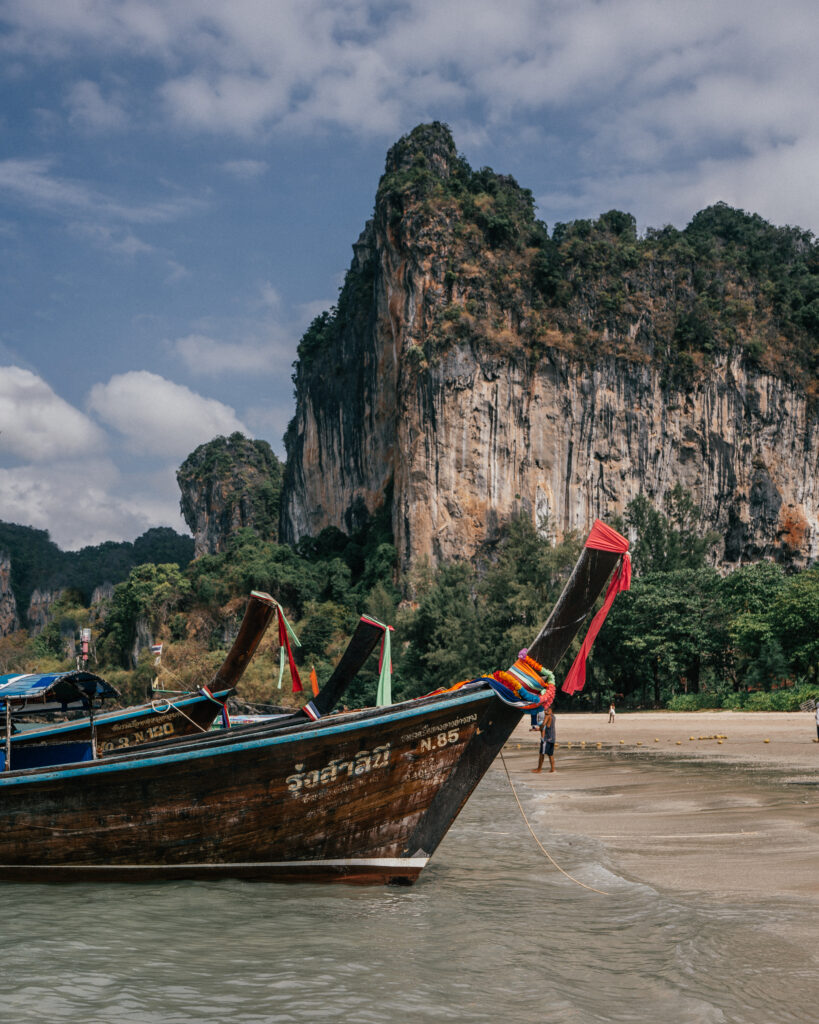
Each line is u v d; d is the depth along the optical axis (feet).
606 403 335.26
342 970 23.17
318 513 423.64
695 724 150.82
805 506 370.73
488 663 223.71
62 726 49.03
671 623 200.85
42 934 27.17
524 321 335.47
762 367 361.92
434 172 364.99
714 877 33.12
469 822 51.16
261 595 41.34
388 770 32.89
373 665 241.76
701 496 348.59
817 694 164.14
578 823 49.29
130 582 370.12
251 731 39.22
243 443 611.06
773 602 190.29
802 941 23.91
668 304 359.25
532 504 326.24
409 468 326.03
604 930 26.68
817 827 42.39
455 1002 20.63
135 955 24.82
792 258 428.56
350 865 33.60
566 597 32.86
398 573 326.24
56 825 34.42
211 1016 20.03
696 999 20.01
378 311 367.86
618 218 379.96
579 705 223.71
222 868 34.17
